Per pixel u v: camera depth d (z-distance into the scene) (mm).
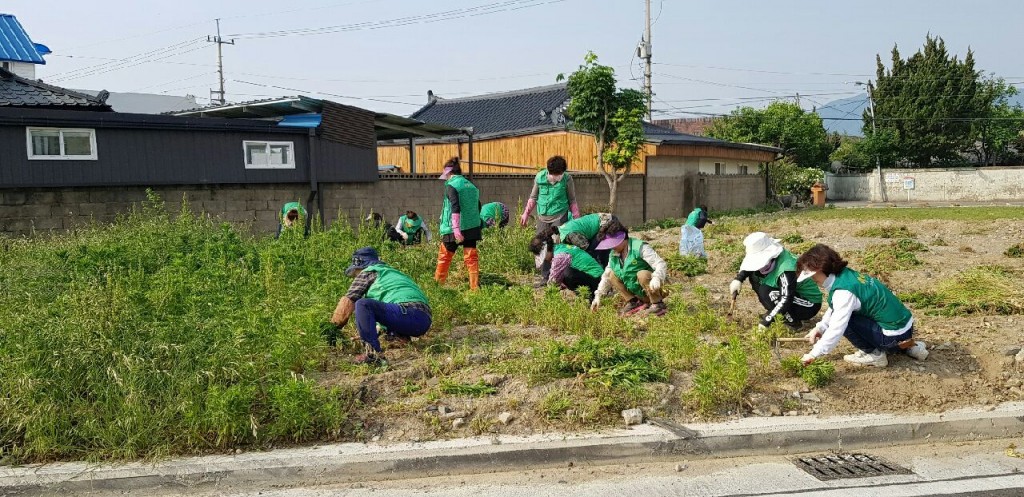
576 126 22047
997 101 50219
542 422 5027
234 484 4469
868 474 4555
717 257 11922
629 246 7609
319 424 4871
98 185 12680
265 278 7605
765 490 4344
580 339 5949
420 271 9773
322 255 9312
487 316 7461
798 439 4957
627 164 21297
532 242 9102
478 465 4672
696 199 27438
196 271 7898
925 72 44719
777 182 36250
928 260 11305
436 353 6246
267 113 16750
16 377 4711
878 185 44219
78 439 4672
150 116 13086
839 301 5520
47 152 12180
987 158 47938
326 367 5879
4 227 11945
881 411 5246
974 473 4539
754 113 45375
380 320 5992
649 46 37906
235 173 14180
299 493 4406
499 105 33781
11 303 6152
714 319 7051
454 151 27188
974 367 5828
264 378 5078
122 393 4754
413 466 4617
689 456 4848
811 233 16797
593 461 4773
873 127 46344
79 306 5402
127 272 7973
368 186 16281
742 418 5141
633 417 5031
